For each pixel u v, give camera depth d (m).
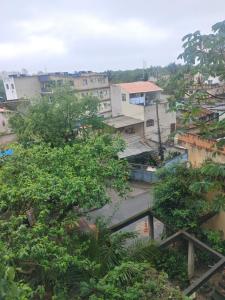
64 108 16.08
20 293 2.81
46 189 6.57
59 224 6.33
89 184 7.03
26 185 6.82
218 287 8.74
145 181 20.30
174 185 9.84
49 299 5.03
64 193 6.61
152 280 5.35
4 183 7.29
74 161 8.40
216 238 9.31
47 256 4.86
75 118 16.50
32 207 6.60
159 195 9.99
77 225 6.91
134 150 22.53
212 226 10.34
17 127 16.97
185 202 9.52
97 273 5.61
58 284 4.92
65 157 8.55
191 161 10.87
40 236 5.41
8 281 2.46
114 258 6.44
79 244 6.33
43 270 5.01
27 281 4.89
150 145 24.47
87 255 6.26
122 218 14.98
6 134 19.89
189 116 6.39
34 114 15.78
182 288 8.74
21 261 4.78
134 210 15.91
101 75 39.66
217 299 8.29
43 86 40.16
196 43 5.43
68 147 9.12
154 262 8.04
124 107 29.27
